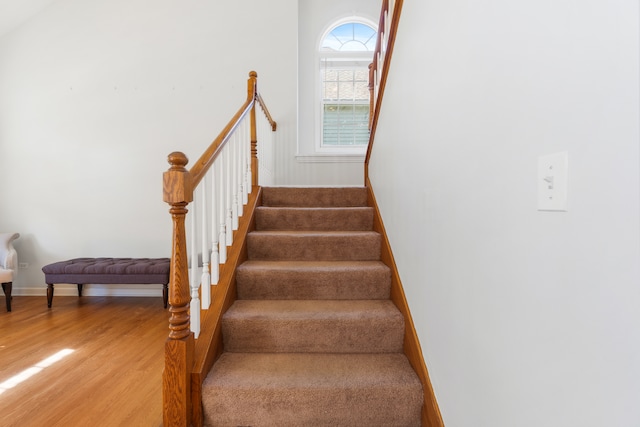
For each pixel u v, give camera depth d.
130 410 1.61
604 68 0.51
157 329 2.73
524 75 0.71
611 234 0.51
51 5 3.86
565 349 0.60
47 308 3.35
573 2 0.57
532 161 0.69
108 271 3.34
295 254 2.27
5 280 3.23
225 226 2.10
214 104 3.90
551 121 0.63
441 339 1.21
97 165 3.89
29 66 3.89
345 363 1.54
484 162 0.90
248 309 1.77
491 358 0.87
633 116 0.47
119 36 3.86
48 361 2.14
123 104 3.88
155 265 3.37
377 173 2.58
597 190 0.53
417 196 1.51
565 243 0.60
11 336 2.57
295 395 1.34
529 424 0.71
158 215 3.89
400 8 1.85
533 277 0.69
